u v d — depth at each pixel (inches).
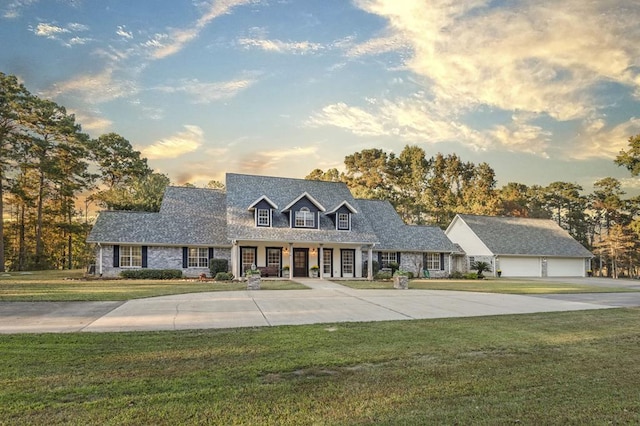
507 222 1843.0
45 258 1700.3
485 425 175.6
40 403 193.9
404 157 2856.8
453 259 1574.8
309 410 189.8
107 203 1834.4
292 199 1253.7
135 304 544.4
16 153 1492.4
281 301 604.4
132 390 213.6
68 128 1619.1
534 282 1227.2
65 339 328.8
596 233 2815.0
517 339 359.9
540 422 180.1
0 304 523.8
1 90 1438.2
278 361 274.1
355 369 259.6
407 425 174.4
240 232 1099.3
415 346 325.1
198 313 480.7
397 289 837.8
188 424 171.9
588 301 669.9
